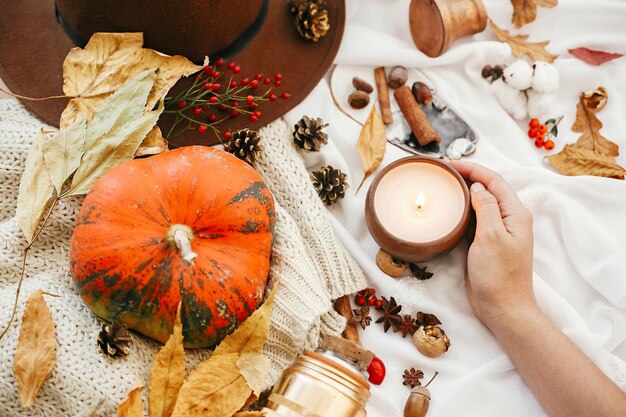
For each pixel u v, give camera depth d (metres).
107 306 0.75
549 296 0.88
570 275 0.92
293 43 0.92
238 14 0.86
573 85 0.99
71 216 0.82
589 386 0.80
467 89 0.98
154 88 0.83
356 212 0.92
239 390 0.76
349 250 0.90
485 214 0.84
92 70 0.84
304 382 0.78
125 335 0.76
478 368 0.87
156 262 0.73
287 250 0.82
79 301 0.79
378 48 0.95
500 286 0.83
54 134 0.83
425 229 0.87
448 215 0.87
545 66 0.95
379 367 0.86
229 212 0.76
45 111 0.86
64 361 0.75
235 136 0.85
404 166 0.88
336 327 0.86
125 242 0.73
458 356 0.88
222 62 0.87
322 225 0.88
